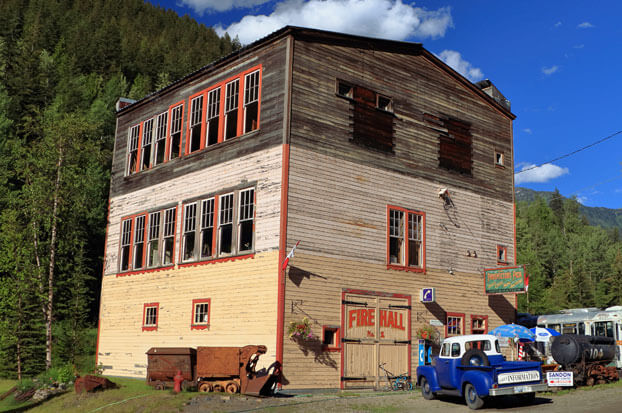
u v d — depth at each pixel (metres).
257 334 18.89
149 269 24.59
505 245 26.75
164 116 26.28
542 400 16.56
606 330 24.45
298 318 18.66
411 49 24.38
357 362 20.02
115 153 28.97
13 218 30.38
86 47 89.94
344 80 21.73
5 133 47.50
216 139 24.59
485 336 16.73
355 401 16.33
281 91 20.12
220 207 21.72
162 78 93.38
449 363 16.02
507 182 27.75
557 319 26.94
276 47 20.81
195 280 22.02
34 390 20.92
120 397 17.36
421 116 24.33
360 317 20.42
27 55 67.25
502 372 14.52
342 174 20.91
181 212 23.64
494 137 27.58
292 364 18.23
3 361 30.28
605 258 103.62
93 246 44.94
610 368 21.27
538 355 24.38
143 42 110.06
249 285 19.61
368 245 21.20
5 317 30.42
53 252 30.50
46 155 31.56
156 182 25.48
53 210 31.00
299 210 19.39
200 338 21.12
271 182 19.69
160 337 23.06
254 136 20.83
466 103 26.55
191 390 17.34
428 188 23.89
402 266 22.17
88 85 74.00
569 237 118.94
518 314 29.45
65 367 23.03
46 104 58.97
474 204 25.73
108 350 25.86
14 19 92.88
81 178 32.44
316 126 20.48
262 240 19.52
